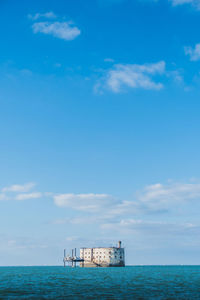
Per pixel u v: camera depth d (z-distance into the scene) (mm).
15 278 136250
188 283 107250
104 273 172000
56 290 84438
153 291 82000
